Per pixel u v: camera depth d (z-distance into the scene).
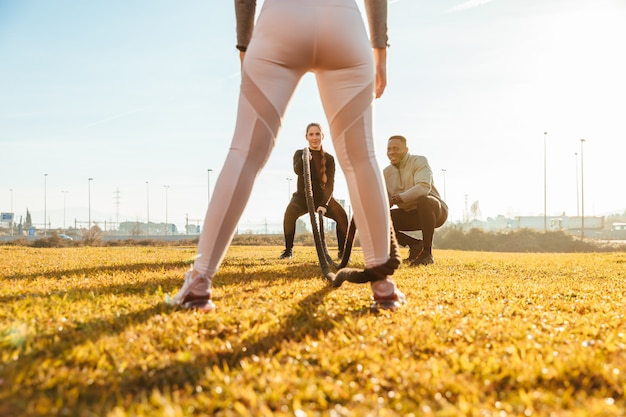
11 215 101.06
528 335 2.04
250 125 2.47
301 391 1.42
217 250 2.52
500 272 5.46
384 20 2.71
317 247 4.07
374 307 2.59
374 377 1.55
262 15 2.48
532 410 1.29
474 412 1.27
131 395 1.42
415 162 6.65
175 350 1.88
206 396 1.41
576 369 1.58
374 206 2.56
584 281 4.62
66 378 1.50
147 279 3.76
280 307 2.60
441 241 33.28
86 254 7.99
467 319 2.37
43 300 2.73
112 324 2.18
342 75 2.49
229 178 2.47
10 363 1.59
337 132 2.56
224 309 2.50
